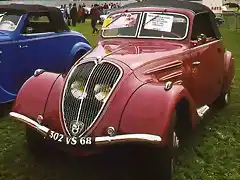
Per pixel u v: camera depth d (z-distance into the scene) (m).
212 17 6.67
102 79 4.35
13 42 7.07
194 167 4.90
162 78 4.80
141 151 4.32
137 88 4.30
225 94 7.36
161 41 5.60
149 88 4.29
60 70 8.35
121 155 4.61
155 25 5.75
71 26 30.50
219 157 5.25
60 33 8.34
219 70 6.81
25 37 7.36
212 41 6.50
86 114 4.24
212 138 5.93
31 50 7.48
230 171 4.82
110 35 5.89
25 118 4.55
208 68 6.21
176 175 4.64
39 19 7.90
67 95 4.43
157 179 4.38
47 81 4.77
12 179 4.56
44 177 4.64
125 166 4.90
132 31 5.79
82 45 8.91
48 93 4.63
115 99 4.23
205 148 5.51
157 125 3.98
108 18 6.12
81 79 4.43
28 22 7.49
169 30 5.68
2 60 6.82
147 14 5.85
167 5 5.96
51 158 5.14
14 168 4.85
